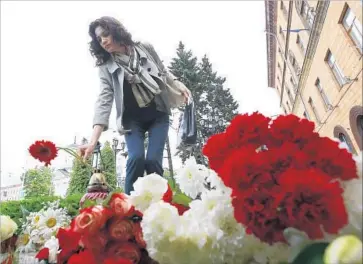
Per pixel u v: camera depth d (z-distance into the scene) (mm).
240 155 710
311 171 647
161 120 2088
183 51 15648
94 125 1891
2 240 1308
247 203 666
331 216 605
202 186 990
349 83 8484
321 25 9852
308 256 646
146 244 857
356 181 689
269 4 16484
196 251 751
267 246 703
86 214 967
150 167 1914
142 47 2170
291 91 17453
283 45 16234
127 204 988
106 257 942
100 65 2078
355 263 535
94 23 2029
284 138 792
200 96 14336
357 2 7594
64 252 1032
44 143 1568
